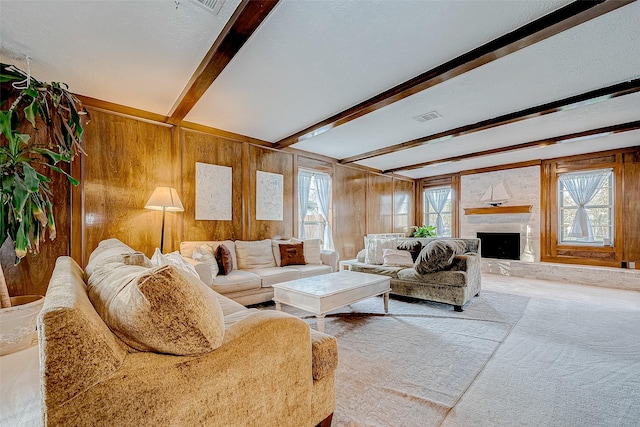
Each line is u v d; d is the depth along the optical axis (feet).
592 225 17.04
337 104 10.34
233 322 3.80
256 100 10.02
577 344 7.82
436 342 7.99
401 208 24.35
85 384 2.30
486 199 20.71
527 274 18.01
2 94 7.32
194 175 12.41
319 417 4.33
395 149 15.80
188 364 2.88
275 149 15.55
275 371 3.64
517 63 7.69
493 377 6.15
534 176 18.97
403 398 5.40
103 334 2.48
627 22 6.06
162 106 10.59
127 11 5.81
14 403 4.74
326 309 8.13
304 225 17.37
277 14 5.87
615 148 16.14
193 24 6.22
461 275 10.75
